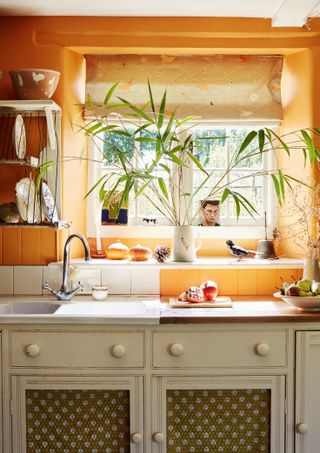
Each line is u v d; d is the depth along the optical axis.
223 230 3.13
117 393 2.36
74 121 2.98
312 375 2.37
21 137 2.71
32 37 2.85
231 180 3.18
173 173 3.15
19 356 2.35
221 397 2.37
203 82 3.01
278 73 3.03
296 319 2.32
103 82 3.02
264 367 2.35
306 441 2.36
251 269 2.92
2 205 2.71
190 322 2.30
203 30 2.85
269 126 3.08
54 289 2.87
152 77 3.01
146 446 2.33
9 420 2.35
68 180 2.93
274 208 3.14
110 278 2.89
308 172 2.89
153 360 2.34
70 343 2.34
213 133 3.17
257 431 2.37
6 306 2.70
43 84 2.65
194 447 2.37
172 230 3.13
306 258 2.75
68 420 2.37
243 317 2.31
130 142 2.98
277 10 2.74
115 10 2.77
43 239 2.87
